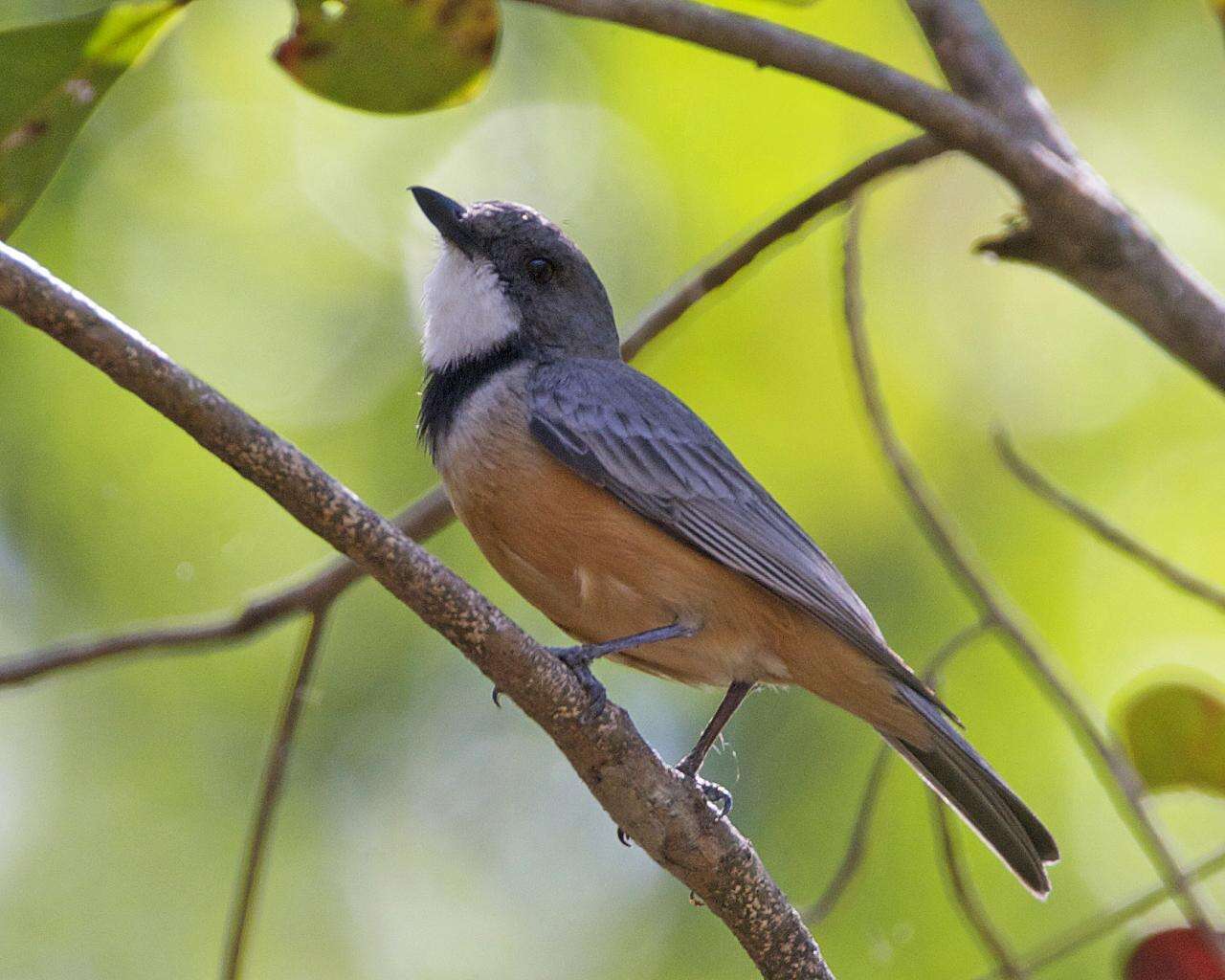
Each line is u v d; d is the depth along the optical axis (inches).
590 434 334.3
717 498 335.6
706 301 449.1
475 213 385.4
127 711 465.4
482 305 374.9
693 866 266.2
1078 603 467.2
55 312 213.8
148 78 488.1
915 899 422.9
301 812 466.0
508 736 494.6
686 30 293.6
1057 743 437.7
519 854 490.3
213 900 453.1
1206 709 338.6
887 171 327.9
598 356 389.4
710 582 333.1
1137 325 306.5
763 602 335.0
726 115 494.9
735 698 347.9
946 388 509.0
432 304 378.3
